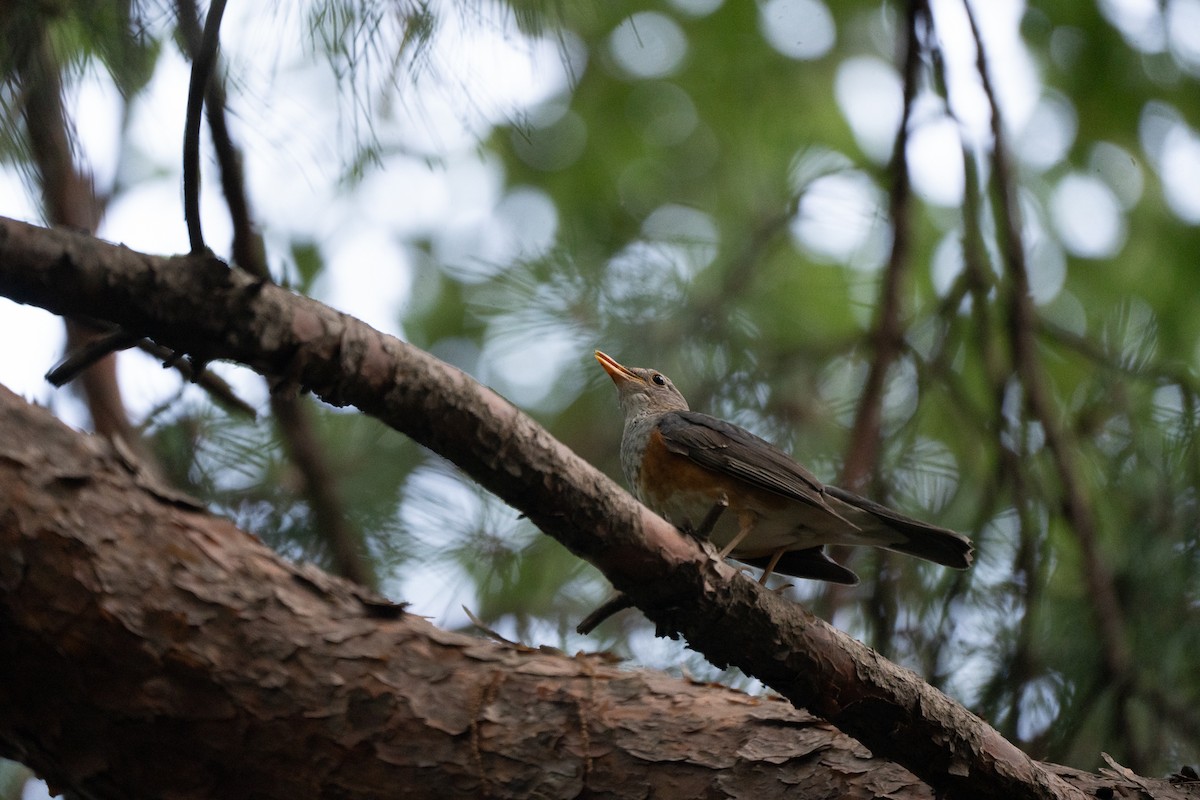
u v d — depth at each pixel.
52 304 4.96
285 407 9.58
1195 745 8.61
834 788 6.41
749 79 17.19
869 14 17.19
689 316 12.28
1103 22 15.60
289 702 6.02
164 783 5.95
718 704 6.87
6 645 5.65
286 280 8.77
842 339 11.98
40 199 8.01
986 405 12.41
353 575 9.71
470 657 6.67
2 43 6.64
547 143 17.00
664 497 9.43
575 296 12.80
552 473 5.56
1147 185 15.80
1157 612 9.03
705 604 5.91
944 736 6.13
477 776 6.25
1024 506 9.58
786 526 9.20
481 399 5.48
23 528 5.61
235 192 8.12
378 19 6.86
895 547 9.18
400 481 11.16
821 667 6.05
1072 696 8.85
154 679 5.81
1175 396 10.31
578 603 11.17
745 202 14.98
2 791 10.12
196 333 5.11
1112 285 15.29
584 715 6.57
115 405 9.81
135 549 5.91
